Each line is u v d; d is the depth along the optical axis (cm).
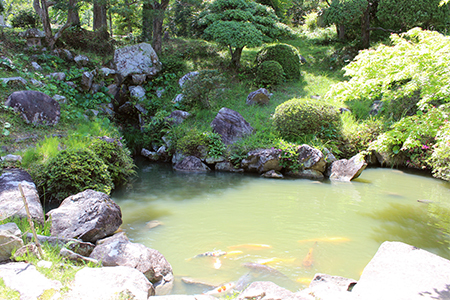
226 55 1497
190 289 325
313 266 374
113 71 1198
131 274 290
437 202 602
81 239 398
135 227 486
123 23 1848
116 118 1165
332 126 933
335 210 559
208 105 1105
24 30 1310
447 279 302
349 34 1681
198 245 427
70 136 779
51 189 567
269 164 838
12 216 396
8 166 596
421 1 1171
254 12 1327
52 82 1044
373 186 715
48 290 253
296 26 2136
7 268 280
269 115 1053
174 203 601
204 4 1462
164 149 1006
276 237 451
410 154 891
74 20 1439
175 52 1495
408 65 474
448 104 462
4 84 859
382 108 999
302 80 1322
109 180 636
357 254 403
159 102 1170
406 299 271
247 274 353
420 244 430
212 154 899
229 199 625
